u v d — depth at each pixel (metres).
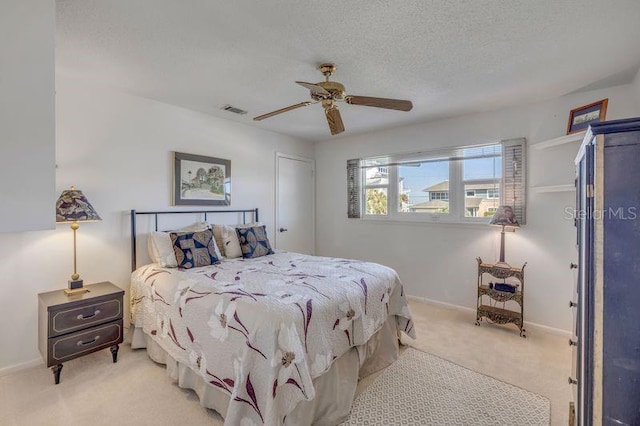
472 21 1.69
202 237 2.82
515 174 3.07
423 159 3.77
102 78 2.46
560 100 2.83
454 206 3.55
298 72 2.35
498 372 2.21
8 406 1.81
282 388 1.45
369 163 4.30
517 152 3.06
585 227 1.04
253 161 3.94
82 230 2.54
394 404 1.87
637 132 0.87
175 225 3.14
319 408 1.71
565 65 2.21
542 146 2.76
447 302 3.59
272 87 2.64
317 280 2.19
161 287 2.26
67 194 2.27
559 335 2.84
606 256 0.91
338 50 2.01
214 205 3.49
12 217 1.14
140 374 2.16
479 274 3.11
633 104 2.46
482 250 3.34
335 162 4.64
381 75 2.39
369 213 4.32
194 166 3.29
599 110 2.42
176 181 3.13
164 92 2.76
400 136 3.94
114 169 2.71
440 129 3.60
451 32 1.80
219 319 1.74
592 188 0.96
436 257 3.67
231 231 3.20
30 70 1.18
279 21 1.69
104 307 2.25
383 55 2.07
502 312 2.97
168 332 2.11
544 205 2.93
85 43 1.92
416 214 3.84
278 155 4.27
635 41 1.88
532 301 3.01
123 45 1.95
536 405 1.85
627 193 0.88
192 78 2.46
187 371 1.94
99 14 1.62
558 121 2.85
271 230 4.18
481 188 3.38
